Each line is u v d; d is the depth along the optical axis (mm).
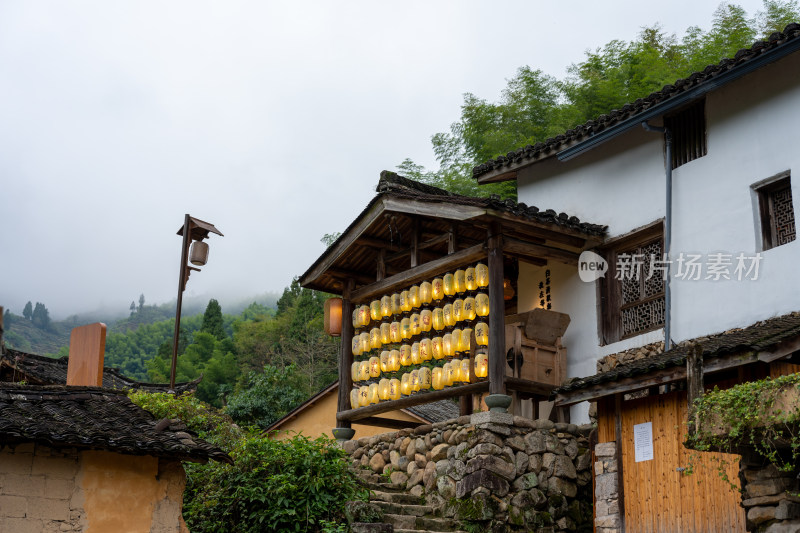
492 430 11656
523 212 12008
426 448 12750
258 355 38125
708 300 11305
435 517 11766
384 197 13391
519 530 11352
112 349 77562
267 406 24031
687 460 9328
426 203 12734
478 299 12555
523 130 21266
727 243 11234
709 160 11688
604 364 12625
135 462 8312
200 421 11859
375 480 12977
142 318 145250
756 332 9133
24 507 7668
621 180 13016
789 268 10414
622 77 21359
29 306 156625
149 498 8297
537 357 12742
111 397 8883
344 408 14656
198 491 10547
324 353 31328
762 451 6812
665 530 9422
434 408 17797
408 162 25453
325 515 10172
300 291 42562
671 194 12078
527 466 11773
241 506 10023
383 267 14430
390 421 15109
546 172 14438
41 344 140500
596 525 10211
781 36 10078
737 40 20312
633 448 9984
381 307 14250
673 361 8781
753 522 6922
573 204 13766
